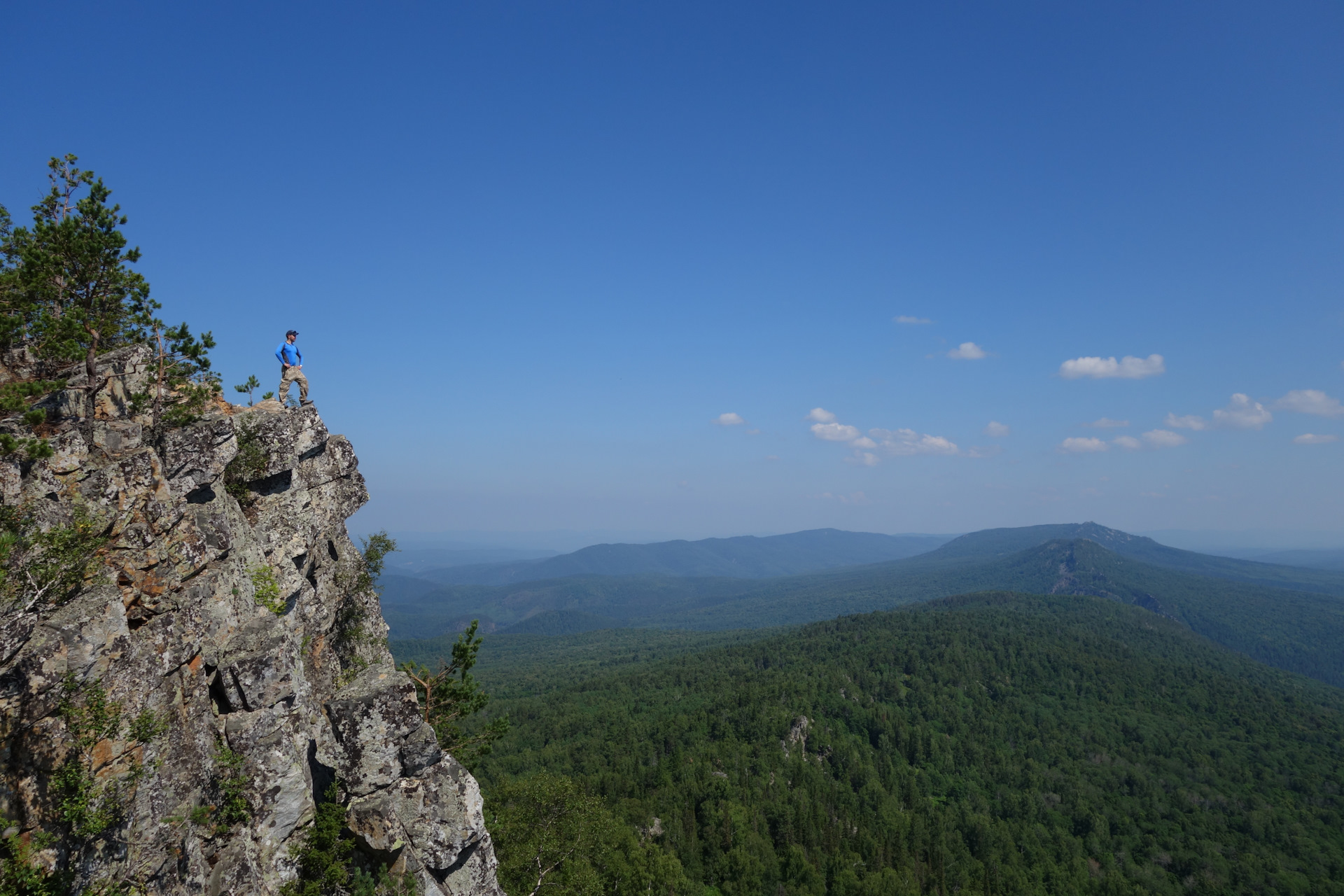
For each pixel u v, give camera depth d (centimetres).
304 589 3269
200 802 2133
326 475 3616
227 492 2898
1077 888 14438
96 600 1880
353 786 2542
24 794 1634
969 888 13200
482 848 2770
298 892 2375
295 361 3488
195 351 2809
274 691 2402
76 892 1688
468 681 3894
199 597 2347
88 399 2341
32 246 2270
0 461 1859
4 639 1639
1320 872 14925
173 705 2120
